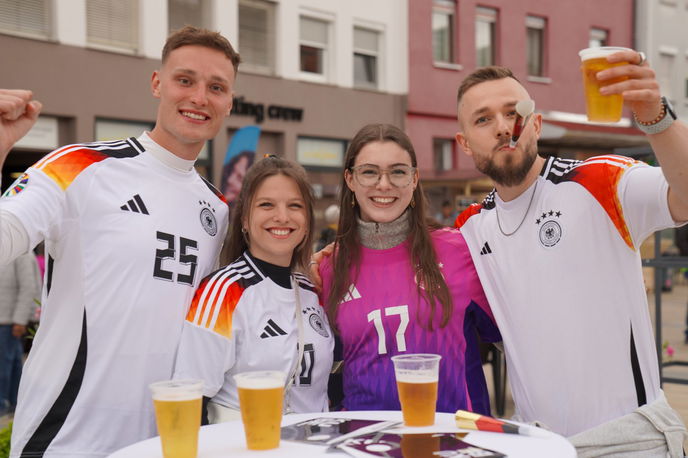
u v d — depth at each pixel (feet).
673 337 36.73
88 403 8.25
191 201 9.19
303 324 9.05
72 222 8.32
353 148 9.71
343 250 9.78
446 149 58.13
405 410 7.02
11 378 23.13
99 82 39.58
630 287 8.42
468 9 57.77
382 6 53.47
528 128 8.50
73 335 8.34
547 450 6.13
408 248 9.61
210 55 8.91
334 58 51.19
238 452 6.33
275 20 48.11
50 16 38.17
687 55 72.69
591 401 8.34
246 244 9.68
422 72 55.42
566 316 8.46
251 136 28.66
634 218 8.27
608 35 67.10
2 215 7.36
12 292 22.84
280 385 6.38
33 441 8.30
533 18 62.13
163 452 6.11
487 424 6.77
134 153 8.90
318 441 6.56
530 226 8.82
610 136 54.90
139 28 41.45
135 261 8.41
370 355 9.20
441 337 9.21
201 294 8.69
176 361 8.49
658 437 8.13
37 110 7.02
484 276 9.32
